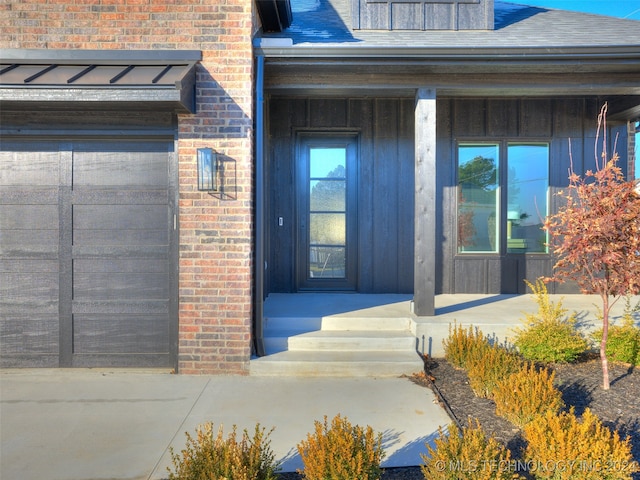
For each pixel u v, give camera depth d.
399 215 7.28
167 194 4.97
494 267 7.30
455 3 6.50
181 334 4.81
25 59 4.56
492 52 4.96
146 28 4.79
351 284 7.42
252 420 3.70
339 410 3.89
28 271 4.96
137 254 4.97
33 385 4.47
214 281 4.80
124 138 4.91
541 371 3.80
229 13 4.79
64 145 4.95
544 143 7.37
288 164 7.25
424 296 5.57
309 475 2.48
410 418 3.72
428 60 5.14
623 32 5.92
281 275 7.31
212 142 4.79
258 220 4.93
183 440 3.37
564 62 5.11
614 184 4.09
